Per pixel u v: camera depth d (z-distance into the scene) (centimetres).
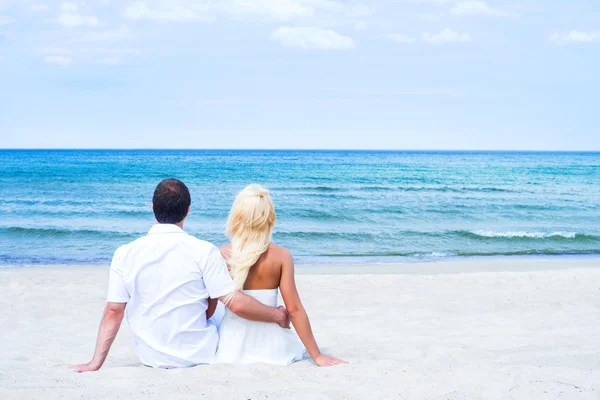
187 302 351
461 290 800
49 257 1232
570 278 895
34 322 599
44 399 291
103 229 1698
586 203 2556
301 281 883
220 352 371
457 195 2917
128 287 346
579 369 366
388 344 485
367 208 2305
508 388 321
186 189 356
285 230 1722
